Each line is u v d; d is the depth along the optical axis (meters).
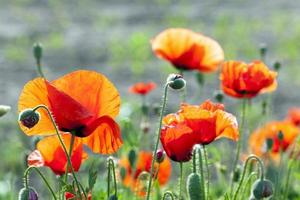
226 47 20.66
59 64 18.81
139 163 6.39
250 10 25.16
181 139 4.50
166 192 4.60
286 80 16.75
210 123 4.49
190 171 6.75
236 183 5.94
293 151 6.45
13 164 9.84
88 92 4.35
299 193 7.16
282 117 14.06
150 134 10.18
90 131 4.25
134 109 10.05
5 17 24.22
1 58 18.97
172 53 6.37
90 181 4.56
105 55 19.67
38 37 21.70
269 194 4.55
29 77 17.27
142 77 17.39
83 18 24.38
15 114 14.01
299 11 24.80
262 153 6.91
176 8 25.72
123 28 23.03
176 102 14.40
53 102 4.24
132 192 6.20
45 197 9.95
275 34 21.81
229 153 9.38
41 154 4.89
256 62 5.74
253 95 5.77
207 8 25.59
